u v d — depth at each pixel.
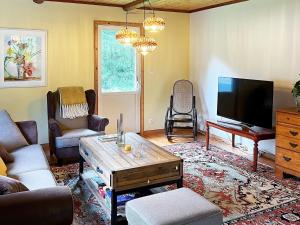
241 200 3.27
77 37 5.41
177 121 5.79
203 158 4.65
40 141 5.34
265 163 4.45
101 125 4.69
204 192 3.47
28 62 5.10
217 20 5.71
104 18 5.59
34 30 5.08
